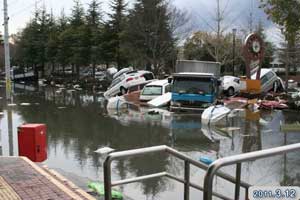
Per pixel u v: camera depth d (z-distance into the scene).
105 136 18.05
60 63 75.38
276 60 73.00
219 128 19.95
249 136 17.53
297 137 17.05
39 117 25.55
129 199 8.72
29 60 82.44
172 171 11.45
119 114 26.64
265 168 11.26
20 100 38.88
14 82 80.06
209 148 15.12
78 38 63.78
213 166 3.78
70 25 71.38
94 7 63.12
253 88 30.38
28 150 11.29
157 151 5.29
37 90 54.81
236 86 37.69
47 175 8.58
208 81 26.83
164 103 30.12
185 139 17.06
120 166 12.06
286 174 10.61
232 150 14.71
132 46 49.78
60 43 70.94
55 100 38.66
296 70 67.25
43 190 7.43
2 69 104.25
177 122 22.34
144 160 12.80
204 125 21.02
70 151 14.80
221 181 9.84
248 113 26.06
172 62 54.38
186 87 27.02
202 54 64.62
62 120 23.94
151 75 41.19
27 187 7.62
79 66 70.19
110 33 55.72
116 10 55.38
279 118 23.38
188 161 5.80
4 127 20.95
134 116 25.44
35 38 81.00
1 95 45.81
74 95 45.28
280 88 36.97
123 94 37.25
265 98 31.02
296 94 30.28
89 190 8.68
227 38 58.09
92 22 63.00
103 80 55.28
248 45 30.25
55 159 13.41
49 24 80.31
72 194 7.23
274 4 20.17
